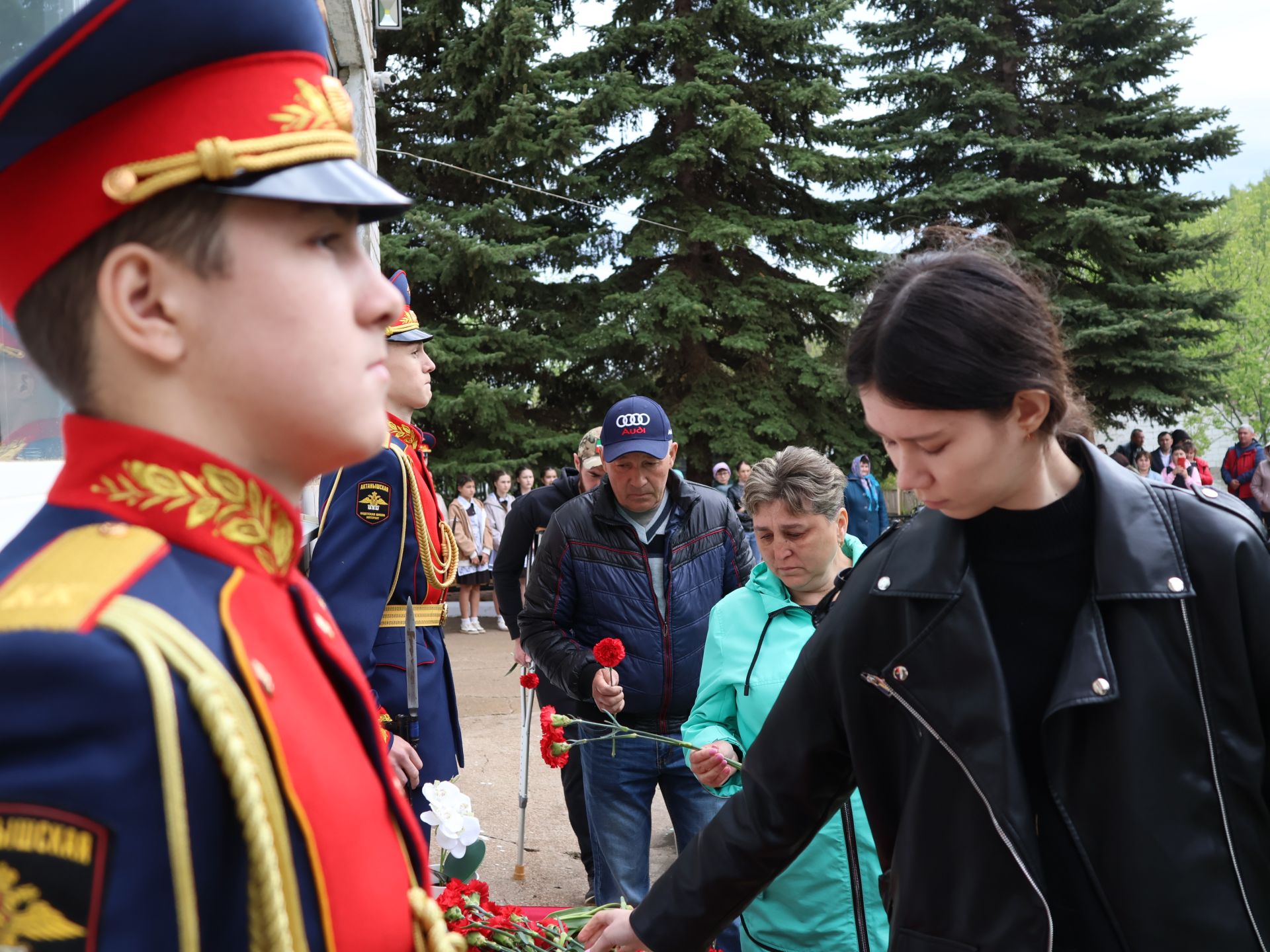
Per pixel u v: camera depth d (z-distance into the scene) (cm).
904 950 143
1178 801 128
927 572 142
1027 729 138
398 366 304
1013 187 1967
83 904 67
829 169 1850
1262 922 129
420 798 288
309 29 85
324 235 84
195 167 77
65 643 69
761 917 245
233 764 73
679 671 336
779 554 259
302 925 77
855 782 165
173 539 81
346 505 271
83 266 79
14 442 135
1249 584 132
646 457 335
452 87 1705
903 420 131
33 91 75
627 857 331
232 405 82
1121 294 2036
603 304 1731
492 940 156
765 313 1800
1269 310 3744
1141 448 1831
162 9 76
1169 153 2086
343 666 92
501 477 1297
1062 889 135
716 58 1778
